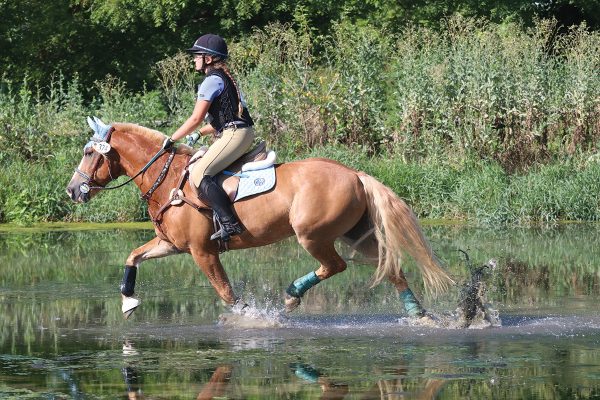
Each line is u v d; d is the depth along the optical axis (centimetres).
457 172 2312
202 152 1121
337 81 2583
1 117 2461
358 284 1452
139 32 3419
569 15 3547
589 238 1903
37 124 2481
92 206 2231
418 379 844
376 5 3341
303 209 1077
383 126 2506
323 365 902
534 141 2464
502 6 3347
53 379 852
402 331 1080
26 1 3288
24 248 1811
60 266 1598
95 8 3375
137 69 3369
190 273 1559
